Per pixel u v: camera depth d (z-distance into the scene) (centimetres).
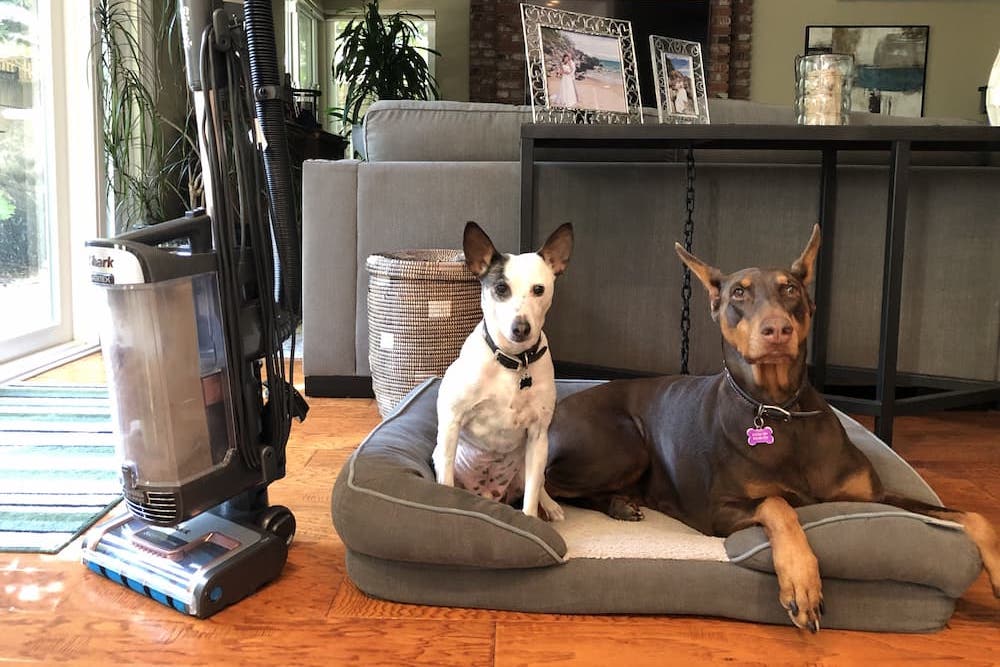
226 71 161
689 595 153
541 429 174
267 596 162
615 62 276
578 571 154
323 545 186
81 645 143
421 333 270
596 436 192
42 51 371
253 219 167
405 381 274
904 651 144
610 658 141
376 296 278
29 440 253
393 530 153
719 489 167
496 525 152
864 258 300
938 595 149
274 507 180
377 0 704
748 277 162
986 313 298
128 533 169
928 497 171
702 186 302
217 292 161
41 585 164
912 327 303
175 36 506
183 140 485
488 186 301
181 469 155
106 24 399
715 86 784
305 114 596
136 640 145
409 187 304
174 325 152
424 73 680
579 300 313
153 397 151
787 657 142
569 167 307
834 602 150
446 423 173
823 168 289
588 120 269
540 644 146
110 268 147
